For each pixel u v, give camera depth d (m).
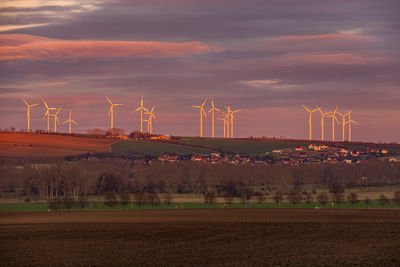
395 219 177.00
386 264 102.12
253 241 129.25
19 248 120.12
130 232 144.62
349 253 113.00
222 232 145.00
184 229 150.88
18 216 191.62
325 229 150.62
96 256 110.50
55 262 104.75
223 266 101.00
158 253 113.62
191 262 104.44
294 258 108.06
